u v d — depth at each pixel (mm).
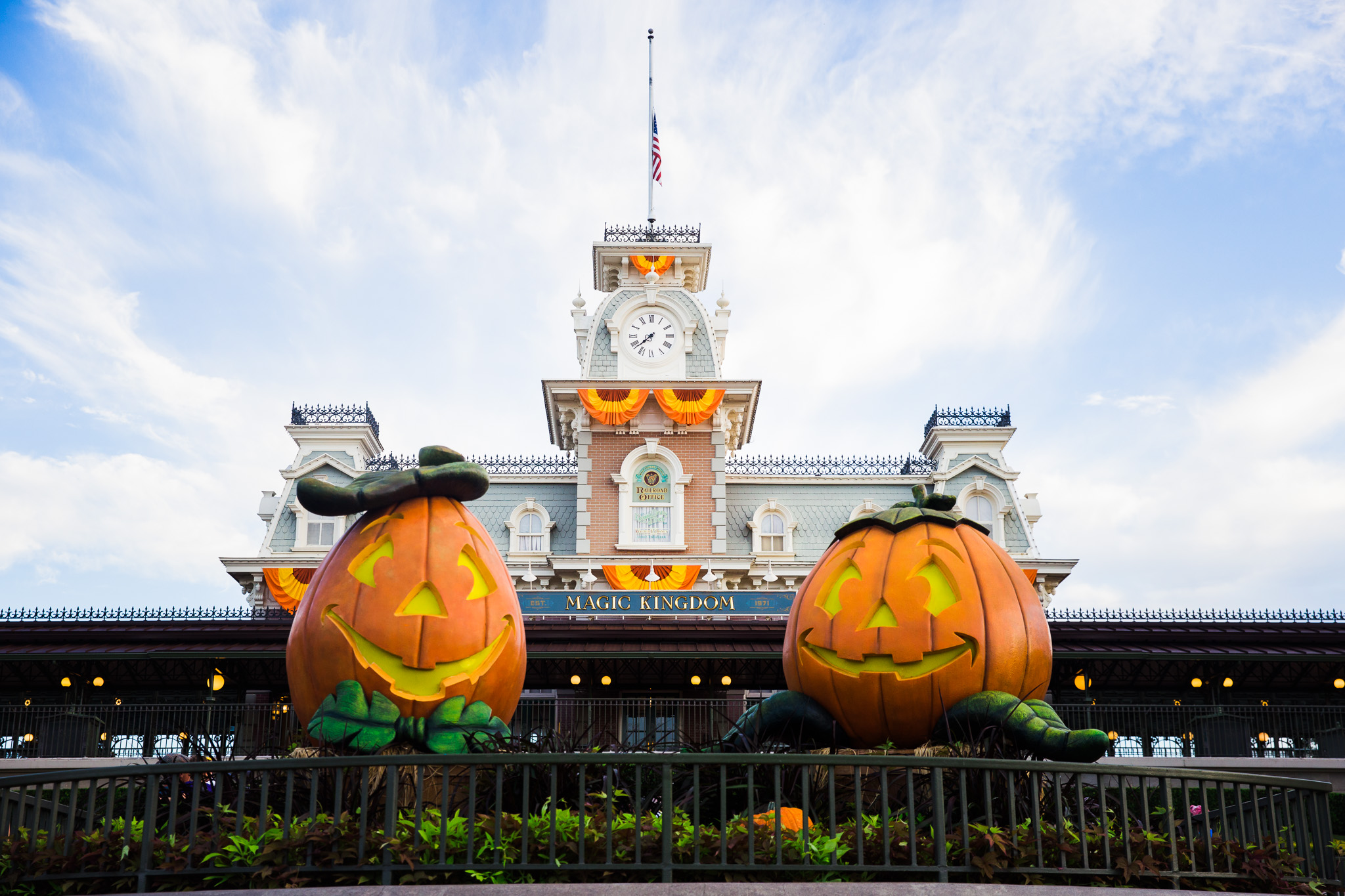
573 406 33219
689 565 30359
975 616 11078
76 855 7363
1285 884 7793
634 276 35125
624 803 9273
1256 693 23078
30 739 20312
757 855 7422
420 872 7152
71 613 21562
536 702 21969
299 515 32906
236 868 7082
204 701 21703
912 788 7422
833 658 11352
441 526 10906
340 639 10227
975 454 35062
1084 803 9453
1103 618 22922
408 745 10031
